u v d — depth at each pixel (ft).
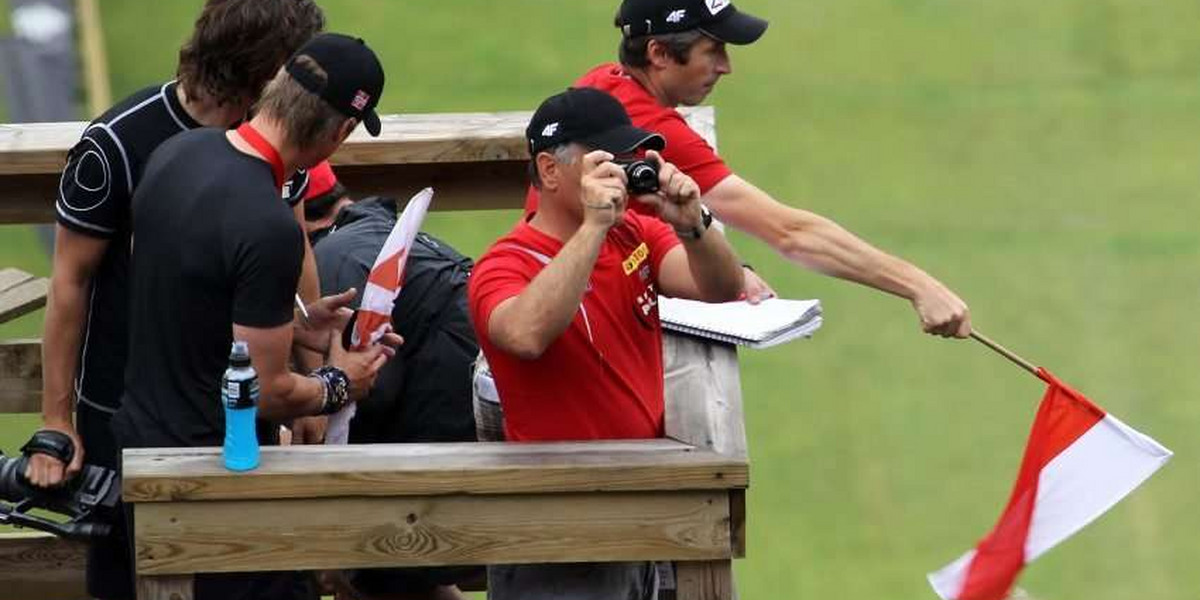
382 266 60.29
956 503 208.44
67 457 60.64
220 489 53.16
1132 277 253.65
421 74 292.20
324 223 71.77
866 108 296.10
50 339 60.29
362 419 65.31
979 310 247.29
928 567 197.16
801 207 271.28
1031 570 200.44
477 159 77.36
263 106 55.93
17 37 247.09
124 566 62.85
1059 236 264.31
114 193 58.80
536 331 52.31
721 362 62.39
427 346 65.10
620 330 56.54
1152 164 281.54
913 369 234.79
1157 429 222.48
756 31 63.77
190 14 295.89
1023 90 300.61
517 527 54.08
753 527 205.36
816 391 230.68
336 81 55.21
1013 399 228.02
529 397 56.08
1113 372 234.38
